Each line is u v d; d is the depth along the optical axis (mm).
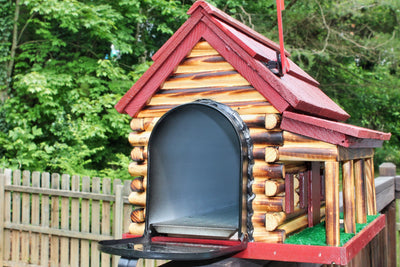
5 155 9789
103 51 11906
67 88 10188
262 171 2600
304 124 2527
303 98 2707
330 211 2477
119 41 10289
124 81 10445
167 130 2748
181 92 2885
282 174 2570
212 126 2744
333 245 2457
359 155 3127
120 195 5625
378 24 12727
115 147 11305
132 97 2957
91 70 10172
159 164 2752
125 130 10016
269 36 11000
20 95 10000
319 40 11641
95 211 6000
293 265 3105
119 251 2277
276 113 2619
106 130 10195
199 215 2879
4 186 6949
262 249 2508
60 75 9781
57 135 9711
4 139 9531
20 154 9070
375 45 11242
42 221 6547
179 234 2697
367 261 5184
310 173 3199
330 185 2482
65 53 11398
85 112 9477
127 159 7660
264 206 2586
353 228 2799
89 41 11320
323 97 3713
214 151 2834
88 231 6090
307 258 2432
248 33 3105
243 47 2650
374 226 3318
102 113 10953
